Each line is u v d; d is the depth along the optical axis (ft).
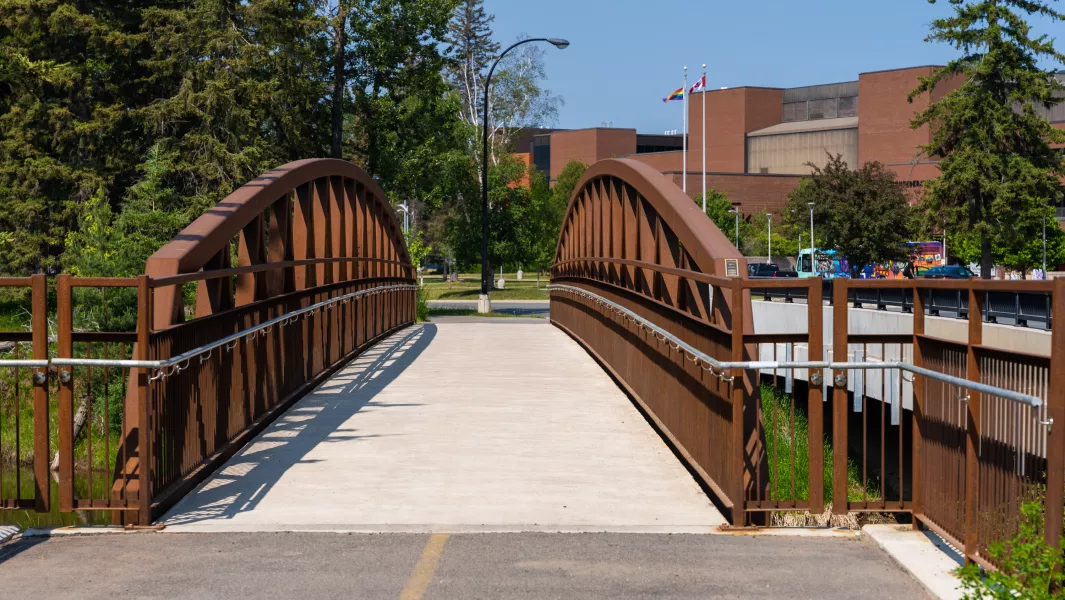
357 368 52.16
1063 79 299.58
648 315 37.68
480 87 235.20
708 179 338.54
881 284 21.83
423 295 112.57
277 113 107.34
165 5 105.81
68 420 21.98
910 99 150.20
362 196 62.23
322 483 27.17
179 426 25.35
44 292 21.97
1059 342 14.70
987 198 147.13
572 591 17.51
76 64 99.66
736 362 22.31
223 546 20.56
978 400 18.04
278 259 39.52
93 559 19.60
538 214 218.59
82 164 99.55
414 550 20.18
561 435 34.24
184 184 96.37
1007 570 16.17
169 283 23.50
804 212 184.85
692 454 28.81
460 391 43.98
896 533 21.20
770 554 19.93
